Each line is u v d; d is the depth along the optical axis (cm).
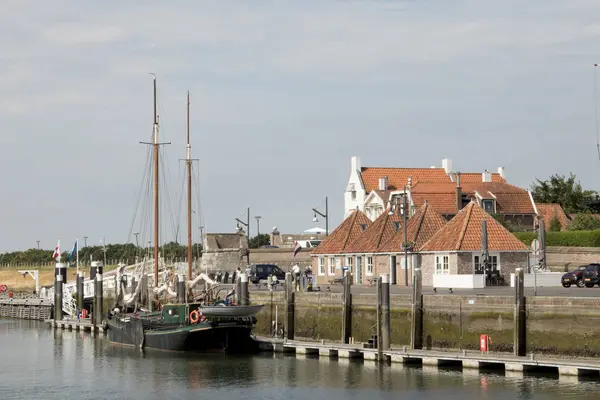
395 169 18025
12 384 7475
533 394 6134
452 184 16212
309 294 8719
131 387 7156
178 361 8244
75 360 8812
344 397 6425
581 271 9538
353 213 13050
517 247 10575
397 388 6569
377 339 7631
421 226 11462
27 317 15262
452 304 7369
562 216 16050
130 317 9531
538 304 6788
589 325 6519
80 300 12688
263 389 6831
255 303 9406
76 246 14012
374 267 11800
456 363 7225
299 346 8244
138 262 13575
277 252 15125
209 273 13900
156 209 11381
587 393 6091
